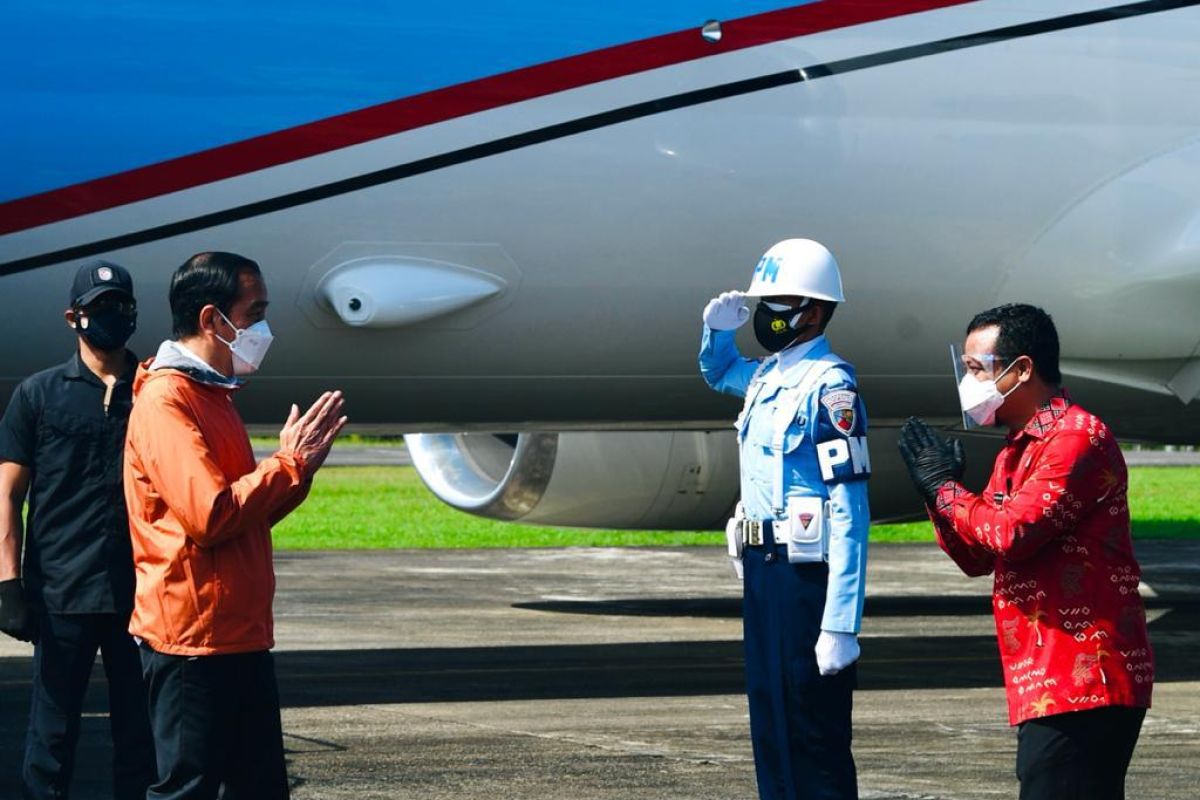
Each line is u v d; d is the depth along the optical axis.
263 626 4.68
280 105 8.35
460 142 8.56
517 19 8.68
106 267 5.59
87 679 5.67
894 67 9.24
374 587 15.59
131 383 5.68
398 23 8.54
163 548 4.57
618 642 11.75
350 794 6.62
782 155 9.04
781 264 5.21
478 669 10.30
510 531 23.56
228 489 4.50
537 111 8.67
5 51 8.12
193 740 4.60
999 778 6.96
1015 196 9.42
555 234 8.75
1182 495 31.94
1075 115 9.50
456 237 8.62
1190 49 9.68
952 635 12.34
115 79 8.21
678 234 8.93
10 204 8.08
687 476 12.41
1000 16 9.43
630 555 19.44
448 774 7.02
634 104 8.81
